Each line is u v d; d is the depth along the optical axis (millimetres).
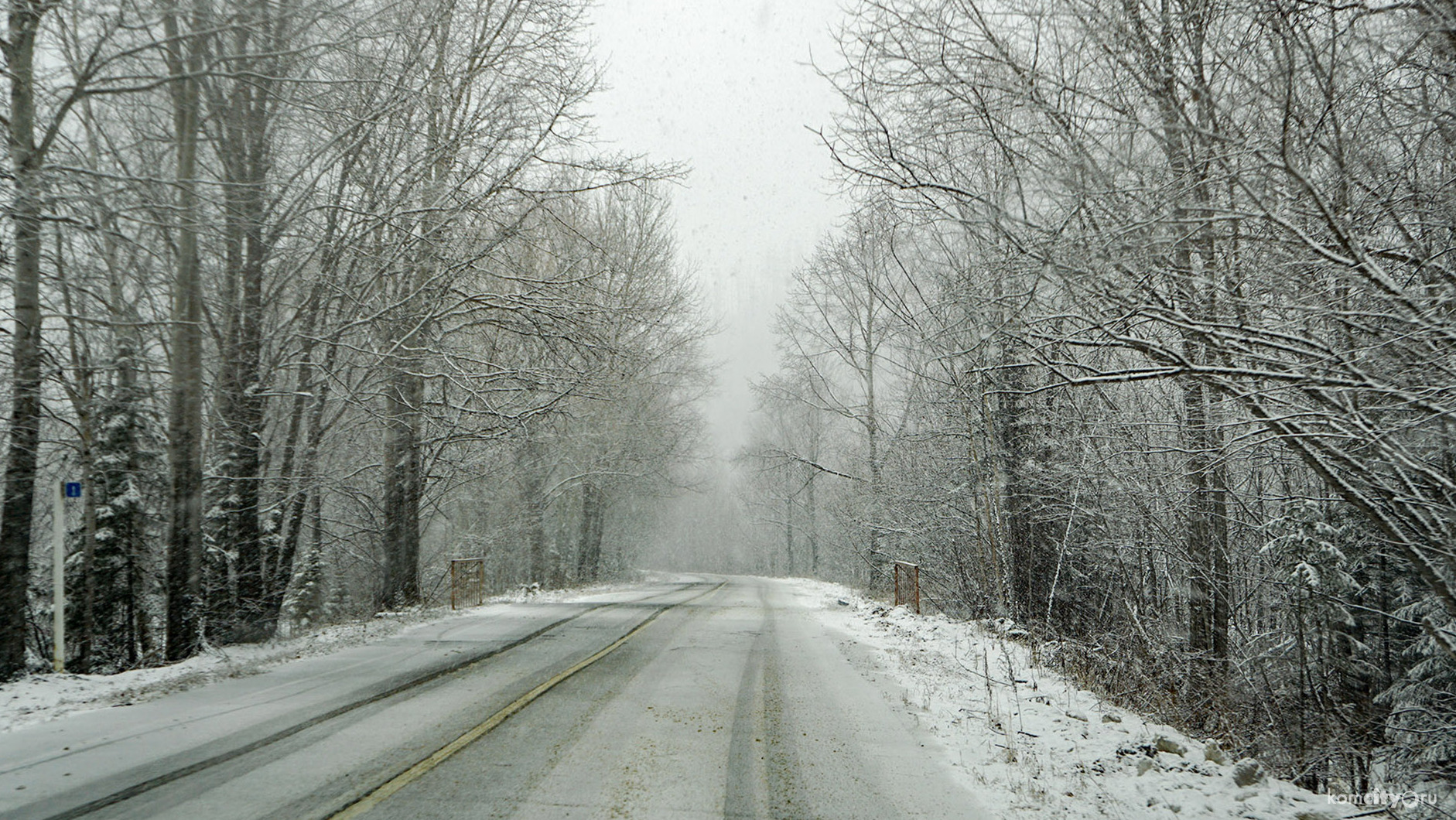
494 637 14797
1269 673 13438
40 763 6562
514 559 38531
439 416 20312
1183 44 6121
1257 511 13844
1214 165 5988
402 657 12320
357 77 14633
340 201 16375
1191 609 12477
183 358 13203
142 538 16234
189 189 10836
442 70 16875
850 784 6457
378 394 18516
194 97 12711
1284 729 10531
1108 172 6035
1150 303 5938
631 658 12406
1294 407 5762
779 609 22797
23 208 9969
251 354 15594
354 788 5977
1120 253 5645
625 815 5582
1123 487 13867
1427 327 5070
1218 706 10320
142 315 16703
